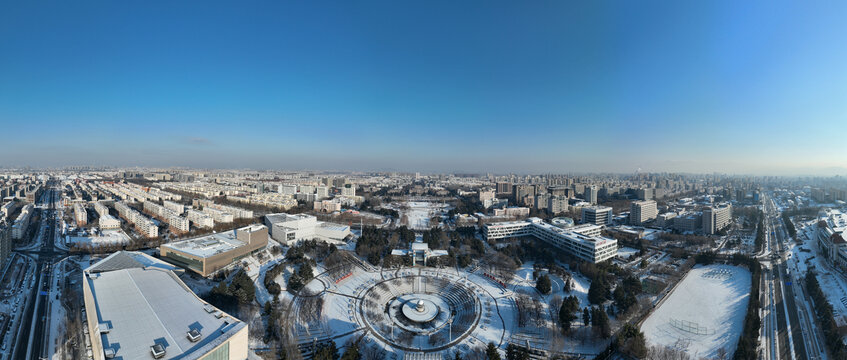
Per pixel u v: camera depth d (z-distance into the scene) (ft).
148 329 549.54
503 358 654.12
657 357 638.12
